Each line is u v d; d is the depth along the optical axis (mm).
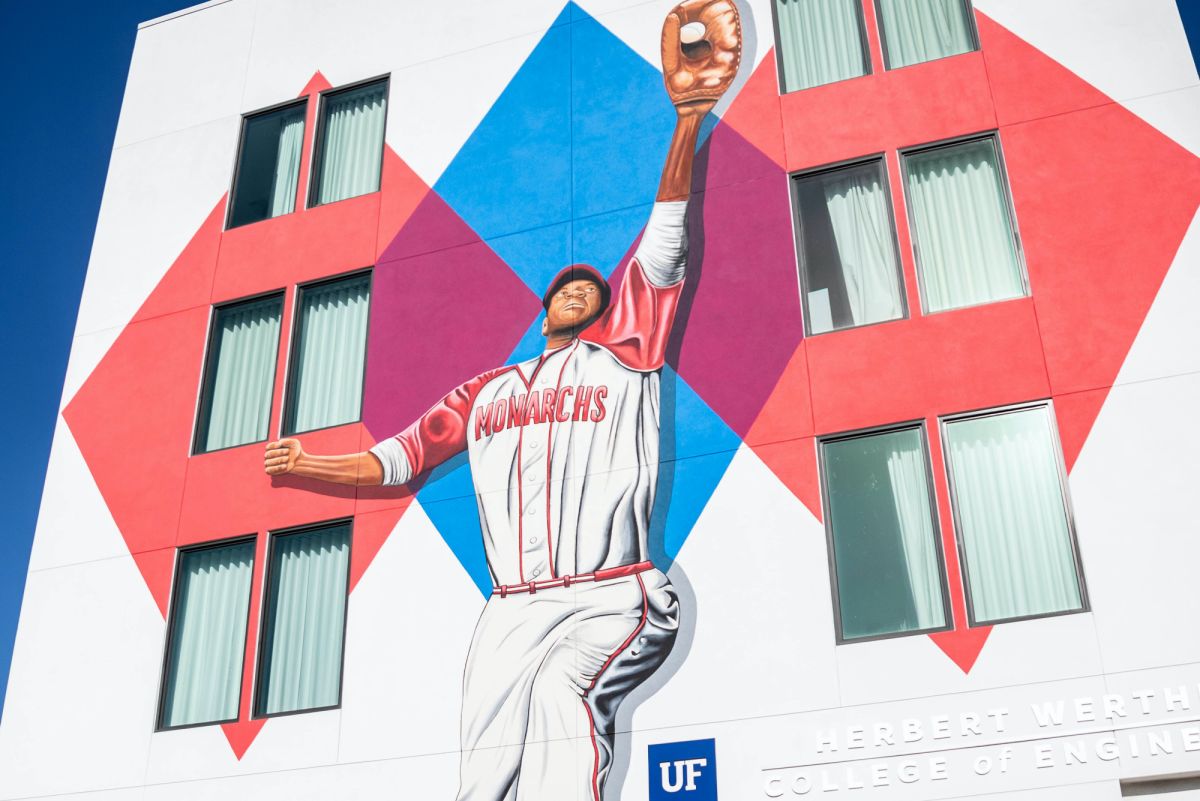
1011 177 17016
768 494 16125
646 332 17797
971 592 14953
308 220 20750
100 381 20703
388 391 18875
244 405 19734
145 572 18750
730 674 15250
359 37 22109
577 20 20688
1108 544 14539
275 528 18375
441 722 16250
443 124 20703
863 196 17766
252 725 17094
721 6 19844
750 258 17734
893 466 15875
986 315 16234
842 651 14930
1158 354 15367
